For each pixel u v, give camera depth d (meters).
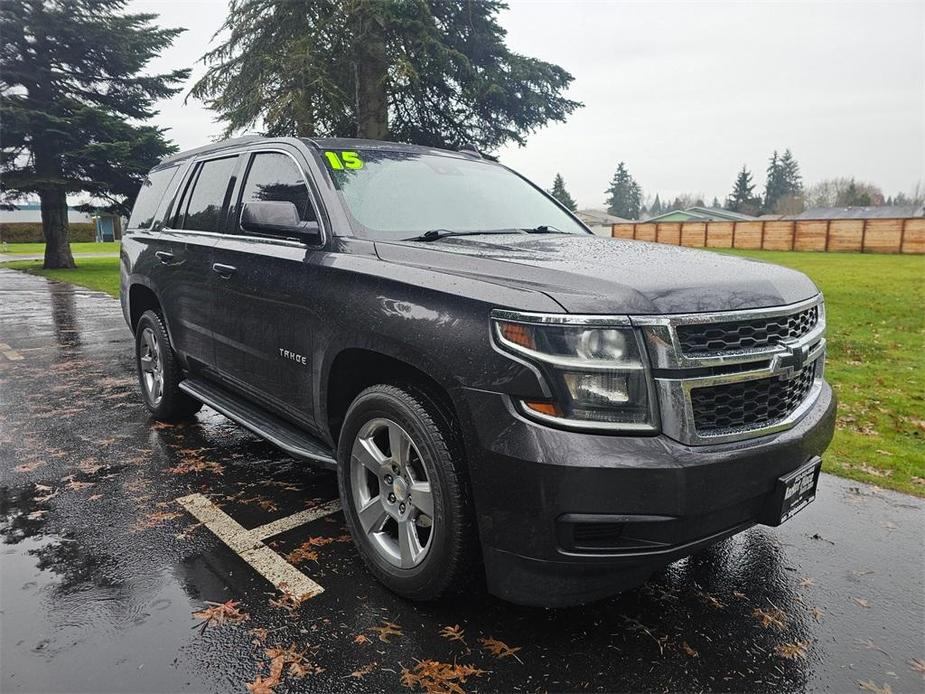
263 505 3.68
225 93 18.97
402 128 20.36
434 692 2.21
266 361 3.55
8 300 14.63
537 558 2.25
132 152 24.61
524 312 2.25
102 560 3.04
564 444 2.15
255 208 3.24
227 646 2.42
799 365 2.53
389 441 2.88
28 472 4.14
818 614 2.71
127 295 5.43
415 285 2.63
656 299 2.24
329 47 17.53
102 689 2.18
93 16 25.11
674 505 2.17
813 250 37.44
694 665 2.38
